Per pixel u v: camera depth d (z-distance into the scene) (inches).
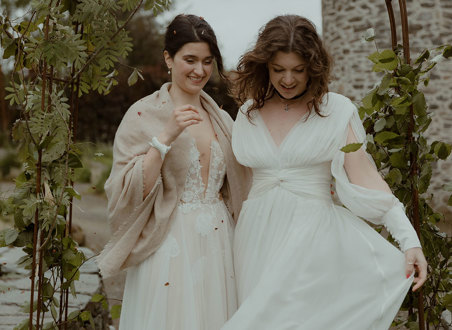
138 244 94.3
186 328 91.2
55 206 96.7
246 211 96.4
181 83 97.0
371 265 87.4
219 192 102.9
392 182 103.7
